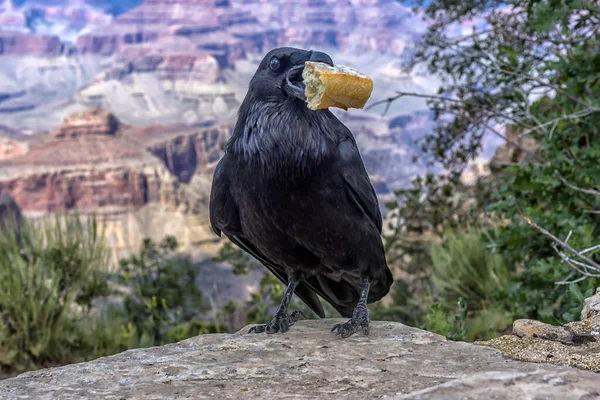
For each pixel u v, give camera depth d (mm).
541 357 3301
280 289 10023
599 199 5789
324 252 4191
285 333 3941
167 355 3492
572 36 6605
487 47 8891
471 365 3174
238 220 4453
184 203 121250
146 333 10438
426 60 9953
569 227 5586
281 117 3961
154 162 127000
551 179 5781
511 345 3490
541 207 6332
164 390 2951
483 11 9766
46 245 10789
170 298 11219
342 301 4746
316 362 3322
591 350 3342
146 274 11812
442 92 9953
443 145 10359
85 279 10867
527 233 5871
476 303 8531
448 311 8633
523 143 10383
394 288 10672
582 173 5809
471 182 11211
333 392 2883
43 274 10438
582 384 2365
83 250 10891
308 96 3668
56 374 3191
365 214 4172
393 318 9750
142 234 113375
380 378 3049
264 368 3246
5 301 9688
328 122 4105
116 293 11500
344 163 4027
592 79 6309
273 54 4031
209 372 3201
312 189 3986
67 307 10078
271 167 3973
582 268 5086
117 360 3420
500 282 8273
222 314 10359
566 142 6234
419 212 11125
